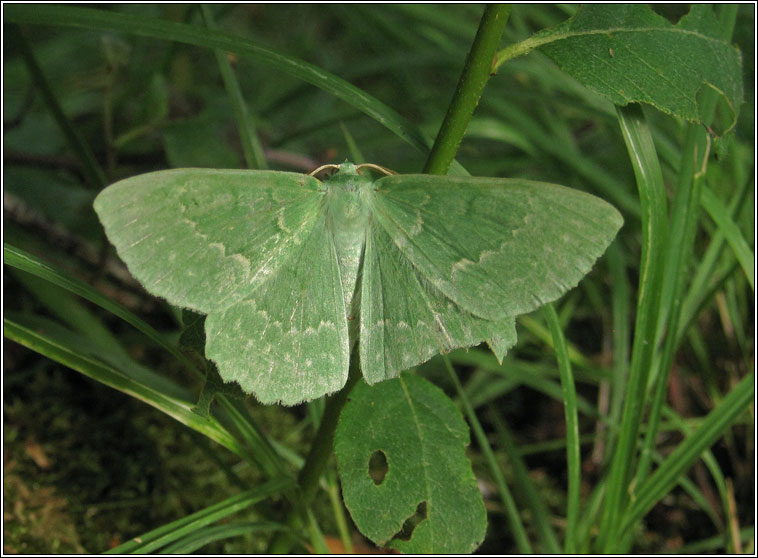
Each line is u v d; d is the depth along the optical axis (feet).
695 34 0.42
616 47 0.41
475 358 0.62
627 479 0.48
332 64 0.93
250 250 0.38
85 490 0.55
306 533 0.49
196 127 0.63
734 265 0.55
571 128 0.85
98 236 0.66
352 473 0.43
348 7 0.71
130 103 0.74
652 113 0.72
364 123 0.83
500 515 0.60
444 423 0.44
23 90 0.74
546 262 0.37
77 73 0.80
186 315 0.40
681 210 0.48
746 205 0.58
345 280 0.40
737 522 0.59
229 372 0.38
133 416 0.59
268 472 0.46
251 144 0.52
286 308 0.39
